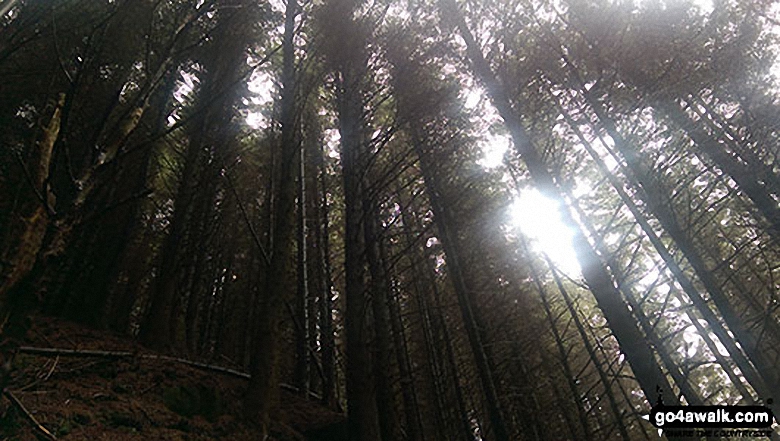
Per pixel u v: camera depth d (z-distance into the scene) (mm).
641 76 5855
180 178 10320
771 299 4250
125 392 4371
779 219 5562
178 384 4934
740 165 6199
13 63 5754
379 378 5531
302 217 9984
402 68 7016
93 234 7812
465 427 7926
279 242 5746
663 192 5414
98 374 4500
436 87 7195
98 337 6570
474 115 7594
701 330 8508
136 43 5121
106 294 8094
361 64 7160
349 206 6293
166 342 7383
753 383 4926
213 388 5227
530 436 8922
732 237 8422
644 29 5953
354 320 5473
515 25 6406
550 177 5215
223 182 11469
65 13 3307
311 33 7570
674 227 5293
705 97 6645
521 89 6086
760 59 6797
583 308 12180
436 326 9711
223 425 4516
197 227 9789
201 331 12328
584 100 6367
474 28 6570
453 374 8508
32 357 3918
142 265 11250
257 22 8312
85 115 5402
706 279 5051
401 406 9641
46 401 3537
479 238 10695
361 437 4715
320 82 7570
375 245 6578
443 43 7062
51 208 1387
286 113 6648
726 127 6688
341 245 14188
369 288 6055
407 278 10812
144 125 7180
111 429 3670
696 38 6090
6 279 1243
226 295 13836
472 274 9508
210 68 9391
